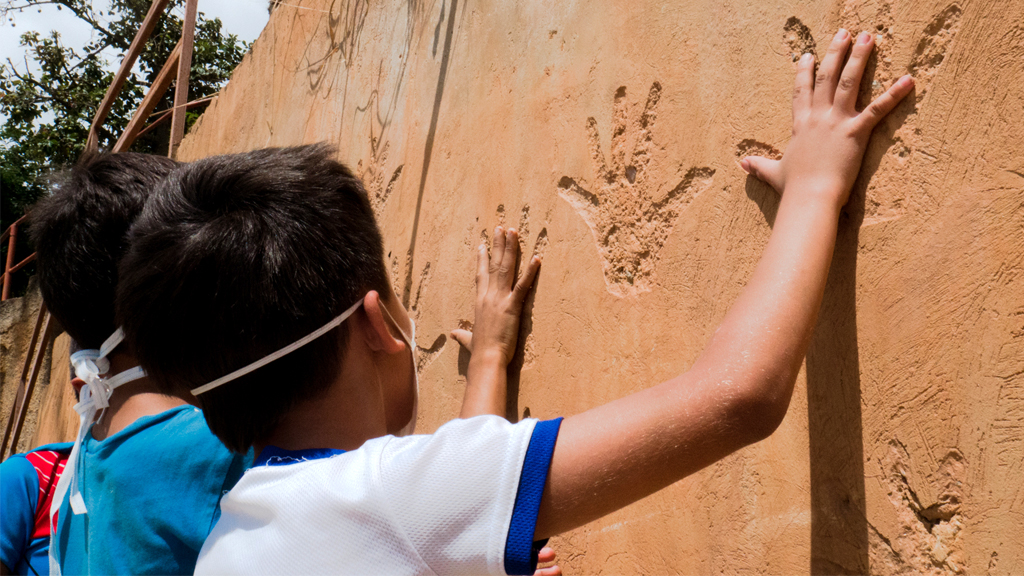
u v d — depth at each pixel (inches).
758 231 44.5
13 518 43.9
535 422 28.4
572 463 26.9
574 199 62.0
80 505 41.7
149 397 45.2
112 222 43.4
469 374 65.9
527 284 65.6
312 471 29.0
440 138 86.4
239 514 30.6
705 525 46.6
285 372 30.2
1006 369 31.6
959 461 33.3
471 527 26.3
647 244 53.9
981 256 33.0
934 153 35.6
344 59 124.6
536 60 69.5
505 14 75.9
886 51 38.8
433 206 85.4
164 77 200.2
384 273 35.2
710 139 49.3
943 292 34.4
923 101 36.4
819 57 42.5
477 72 80.0
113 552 40.3
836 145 38.6
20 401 295.0
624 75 57.8
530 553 25.8
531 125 68.8
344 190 33.5
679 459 27.4
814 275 34.0
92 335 44.7
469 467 27.0
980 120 33.7
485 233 74.0
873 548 36.7
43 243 44.3
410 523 26.5
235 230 29.5
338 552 26.8
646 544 51.3
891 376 36.5
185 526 40.6
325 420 31.7
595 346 57.3
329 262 30.4
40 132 435.8
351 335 31.9
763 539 42.8
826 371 40.0
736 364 29.4
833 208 37.3
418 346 83.9
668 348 50.6
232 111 188.5
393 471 27.4
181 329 29.9
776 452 42.5
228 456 42.4
